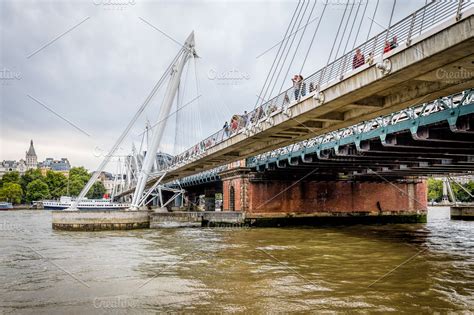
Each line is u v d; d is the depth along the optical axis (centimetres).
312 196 4891
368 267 2034
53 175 15600
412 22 1599
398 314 1283
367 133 2834
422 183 5272
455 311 1309
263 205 4728
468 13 1319
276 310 1333
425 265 2070
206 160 4525
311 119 2545
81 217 4222
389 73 1703
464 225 4722
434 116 2222
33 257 2394
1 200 14050
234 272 1927
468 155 3084
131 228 4334
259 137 3177
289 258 2316
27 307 1385
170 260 2262
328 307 1359
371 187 5081
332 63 2173
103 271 1966
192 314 1298
